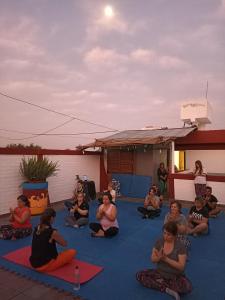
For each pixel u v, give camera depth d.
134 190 13.71
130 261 5.35
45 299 3.92
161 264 4.13
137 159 14.06
